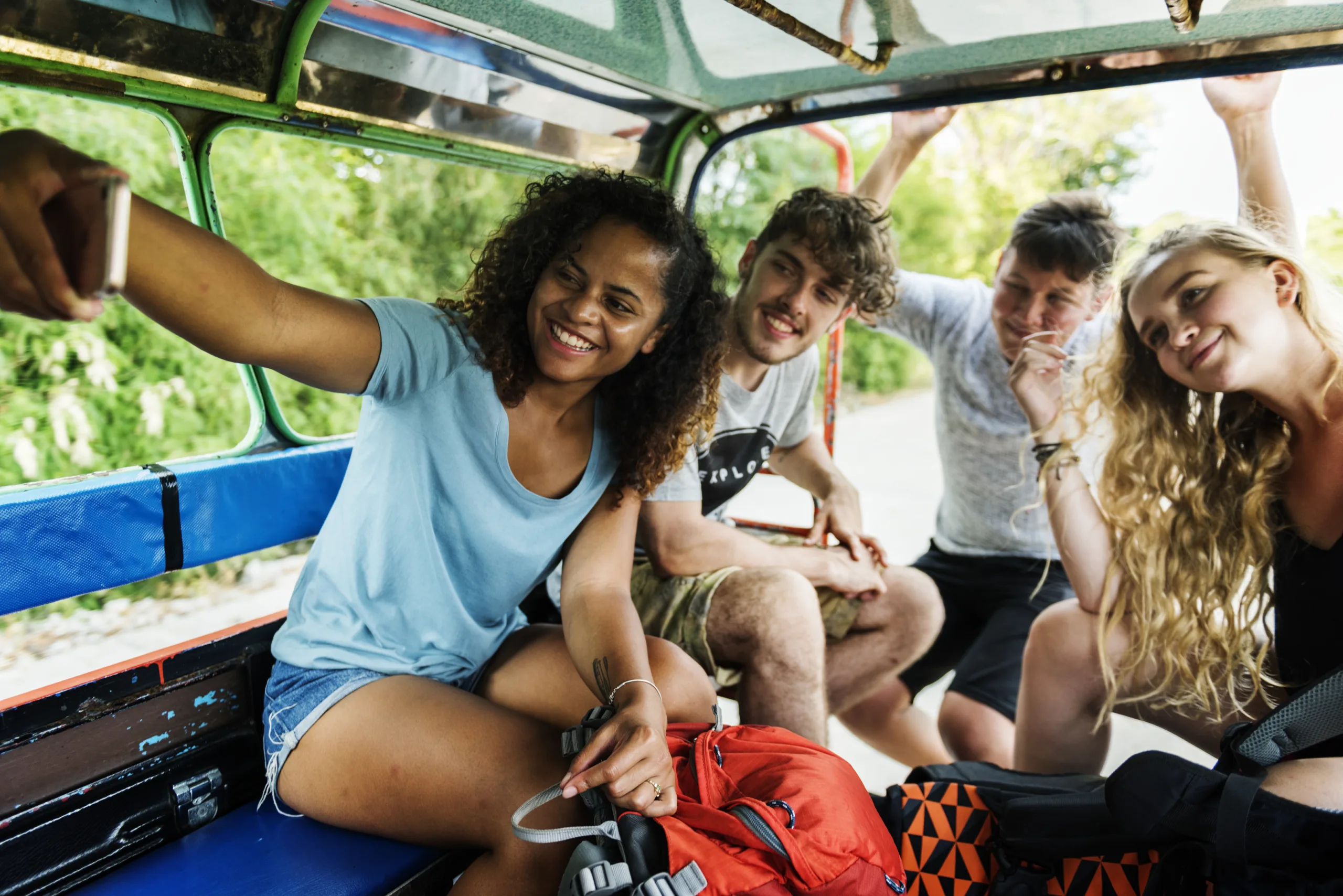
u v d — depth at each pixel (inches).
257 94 70.3
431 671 67.5
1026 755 104.7
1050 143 350.3
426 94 80.9
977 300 123.5
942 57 88.2
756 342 97.5
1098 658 97.8
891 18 77.1
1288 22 75.4
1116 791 59.3
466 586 68.0
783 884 51.4
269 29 67.7
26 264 33.4
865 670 110.8
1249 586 85.8
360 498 63.3
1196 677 91.9
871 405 391.9
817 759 60.4
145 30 61.9
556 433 67.2
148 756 64.9
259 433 78.8
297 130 73.8
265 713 65.3
